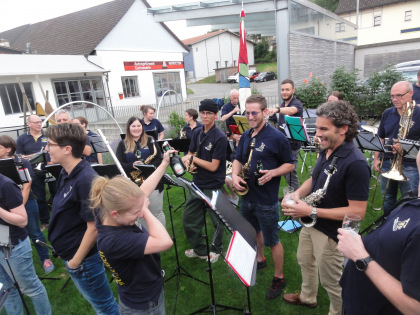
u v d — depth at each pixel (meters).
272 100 12.20
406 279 1.03
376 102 9.50
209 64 41.38
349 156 1.80
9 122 11.71
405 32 24.84
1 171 2.70
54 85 13.20
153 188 1.93
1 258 2.17
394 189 3.51
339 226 1.94
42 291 2.39
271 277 3.01
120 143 3.73
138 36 17.52
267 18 8.64
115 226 1.48
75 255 1.85
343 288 1.52
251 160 2.64
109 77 16.08
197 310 2.55
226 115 5.72
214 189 3.05
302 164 6.24
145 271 1.58
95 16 17.70
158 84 19.16
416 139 3.15
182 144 3.84
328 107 1.80
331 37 12.50
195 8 7.32
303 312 2.52
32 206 3.33
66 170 1.89
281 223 3.98
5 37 22.08
